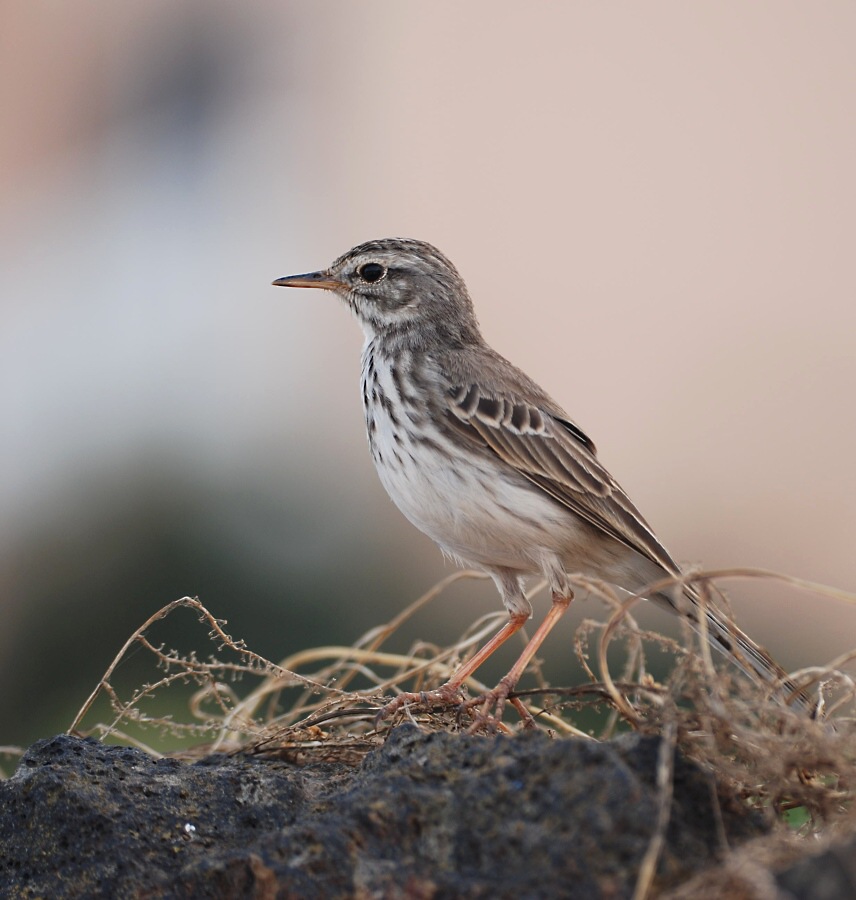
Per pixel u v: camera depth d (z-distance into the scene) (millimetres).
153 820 7371
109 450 21188
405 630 16766
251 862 6484
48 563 17359
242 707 10031
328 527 18875
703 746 6863
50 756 7875
